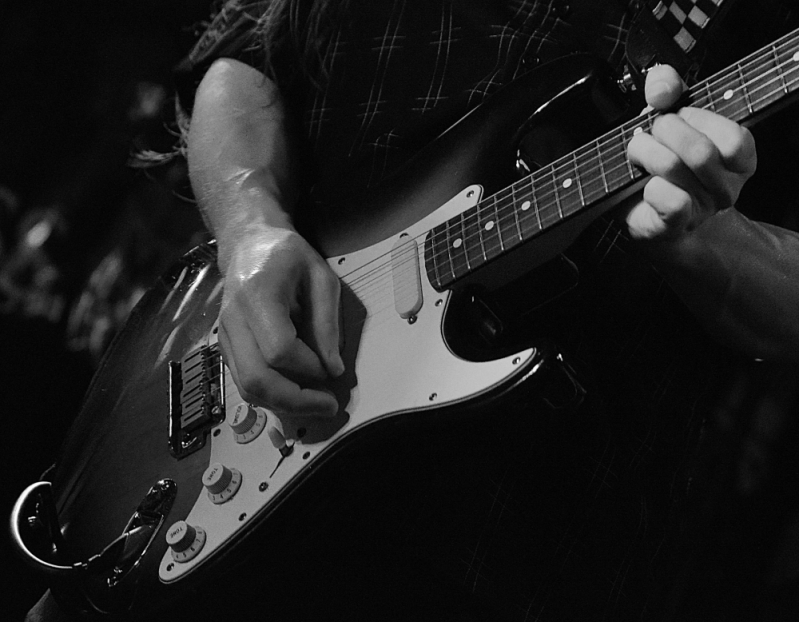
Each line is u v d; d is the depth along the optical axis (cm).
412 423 105
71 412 252
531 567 112
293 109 148
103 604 120
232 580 114
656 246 101
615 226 116
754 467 139
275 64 147
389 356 111
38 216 285
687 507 126
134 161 201
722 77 90
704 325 111
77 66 303
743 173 89
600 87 107
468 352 105
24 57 305
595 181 96
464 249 108
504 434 103
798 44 85
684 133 87
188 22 288
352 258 121
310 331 115
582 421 109
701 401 122
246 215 130
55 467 140
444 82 132
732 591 137
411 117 135
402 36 135
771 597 136
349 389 112
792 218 125
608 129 109
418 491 109
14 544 131
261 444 117
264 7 149
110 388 140
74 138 303
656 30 111
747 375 135
